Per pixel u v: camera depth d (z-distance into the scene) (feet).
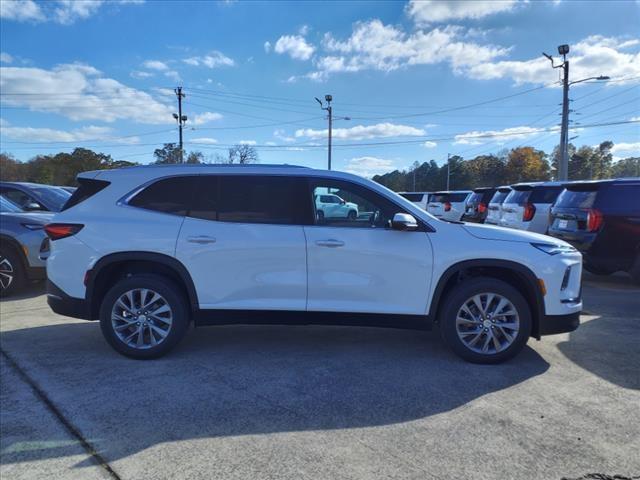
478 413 11.53
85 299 15.19
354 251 14.79
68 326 19.08
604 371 14.23
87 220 15.28
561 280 14.64
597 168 278.87
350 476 8.98
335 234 14.90
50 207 32.27
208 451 9.87
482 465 9.32
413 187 376.07
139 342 15.17
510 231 15.28
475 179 323.98
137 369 14.39
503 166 305.94
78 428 10.84
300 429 10.78
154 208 15.42
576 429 10.73
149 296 15.21
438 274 14.73
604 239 26.02
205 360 15.19
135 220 15.24
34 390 12.85
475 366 14.65
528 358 15.33
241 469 9.22
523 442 10.18
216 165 15.74
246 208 15.24
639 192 25.73
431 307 14.87
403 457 9.62
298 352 15.94
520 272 14.58
